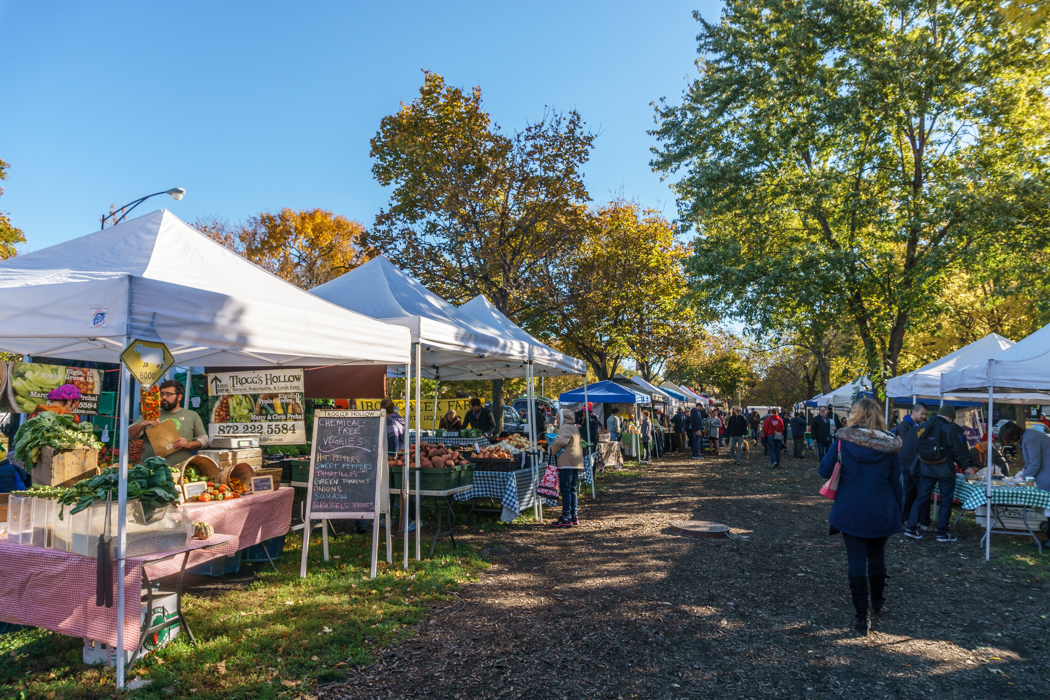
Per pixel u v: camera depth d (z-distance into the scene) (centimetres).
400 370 1162
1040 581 620
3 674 380
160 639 415
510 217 1850
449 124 1786
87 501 376
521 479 923
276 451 816
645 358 3072
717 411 2556
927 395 1309
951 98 1642
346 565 636
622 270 2538
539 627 480
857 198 1719
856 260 1666
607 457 1786
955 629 486
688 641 456
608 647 443
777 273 1684
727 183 1788
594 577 623
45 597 391
